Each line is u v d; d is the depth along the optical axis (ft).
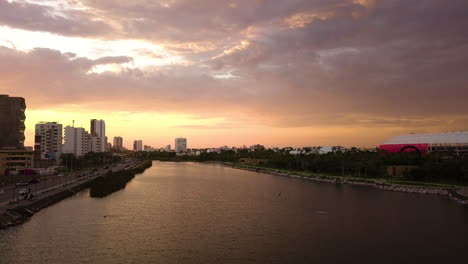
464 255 246.47
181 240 278.46
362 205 428.56
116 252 248.52
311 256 244.42
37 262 228.02
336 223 335.47
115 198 478.59
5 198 415.64
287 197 494.59
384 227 320.29
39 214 363.76
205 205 428.15
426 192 528.63
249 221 343.05
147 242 272.31
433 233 300.20
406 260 237.66
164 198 481.87
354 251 254.88
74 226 316.81
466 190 512.22
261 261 234.79
